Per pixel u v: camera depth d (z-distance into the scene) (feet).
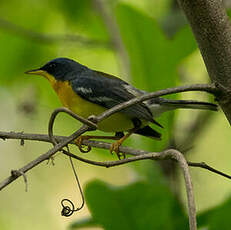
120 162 17.99
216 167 40.09
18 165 44.68
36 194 44.42
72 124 28.19
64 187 44.86
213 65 18.97
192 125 32.50
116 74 44.21
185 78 37.76
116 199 17.70
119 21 24.50
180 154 16.11
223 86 18.84
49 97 38.42
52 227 43.50
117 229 17.61
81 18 44.09
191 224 13.76
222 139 41.16
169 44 24.44
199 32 18.72
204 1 18.15
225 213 16.70
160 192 17.61
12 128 39.01
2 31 41.73
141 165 23.13
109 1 41.91
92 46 38.73
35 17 45.88
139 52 24.48
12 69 42.37
